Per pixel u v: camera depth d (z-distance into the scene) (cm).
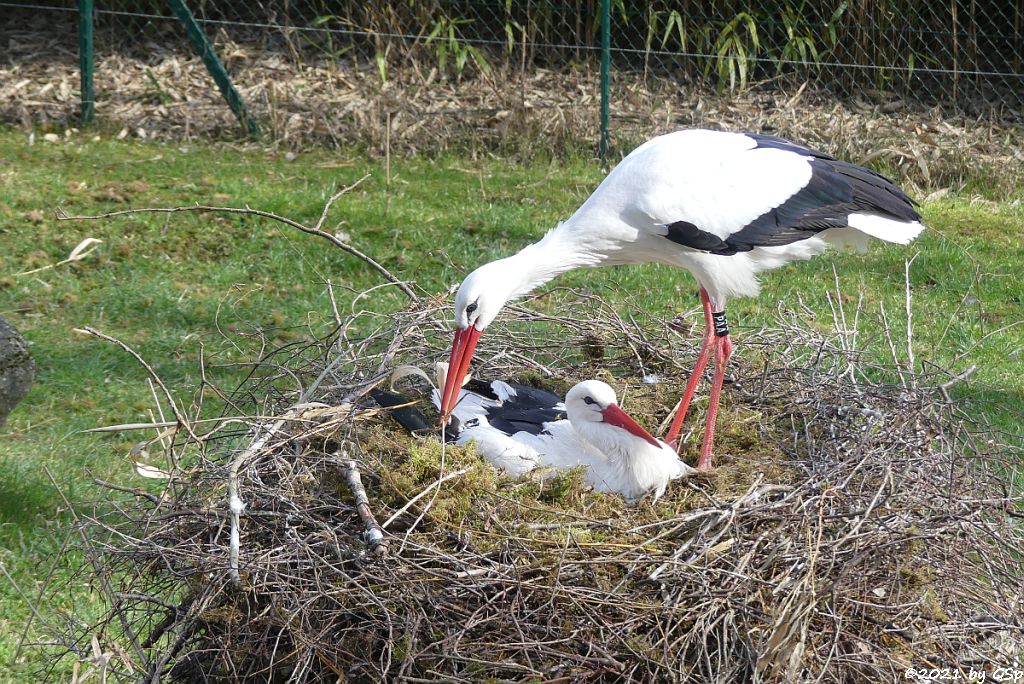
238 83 1255
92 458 596
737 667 347
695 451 477
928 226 989
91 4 1143
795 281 857
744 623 355
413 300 541
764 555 374
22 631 479
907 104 1270
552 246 511
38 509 552
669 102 1256
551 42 1336
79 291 791
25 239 855
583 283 823
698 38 1291
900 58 1291
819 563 368
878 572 380
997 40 1293
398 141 1155
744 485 426
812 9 1305
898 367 507
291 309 783
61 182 969
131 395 665
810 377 505
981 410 653
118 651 381
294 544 362
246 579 352
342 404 445
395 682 344
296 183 1029
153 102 1215
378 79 1273
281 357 686
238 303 788
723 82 1253
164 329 748
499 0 1269
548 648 349
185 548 372
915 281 873
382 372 476
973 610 400
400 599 352
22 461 588
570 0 1323
